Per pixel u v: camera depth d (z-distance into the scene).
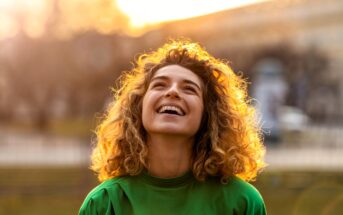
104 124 3.03
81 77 26.36
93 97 25.97
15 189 16.83
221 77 3.01
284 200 15.38
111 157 2.96
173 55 2.97
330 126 42.00
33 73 29.59
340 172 18.48
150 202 2.80
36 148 29.94
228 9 49.19
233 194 2.85
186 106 2.79
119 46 25.28
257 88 27.05
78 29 26.69
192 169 2.86
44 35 28.66
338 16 49.62
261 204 2.88
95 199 2.87
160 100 2.80
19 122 39.34
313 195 15.95
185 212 2.79
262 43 49.75
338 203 14.98
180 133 2.77
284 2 50.69
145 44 24.64
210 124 2.95
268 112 26.89
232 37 48.91
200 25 28.66
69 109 30.50
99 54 26.00
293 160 21.97
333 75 47.47
